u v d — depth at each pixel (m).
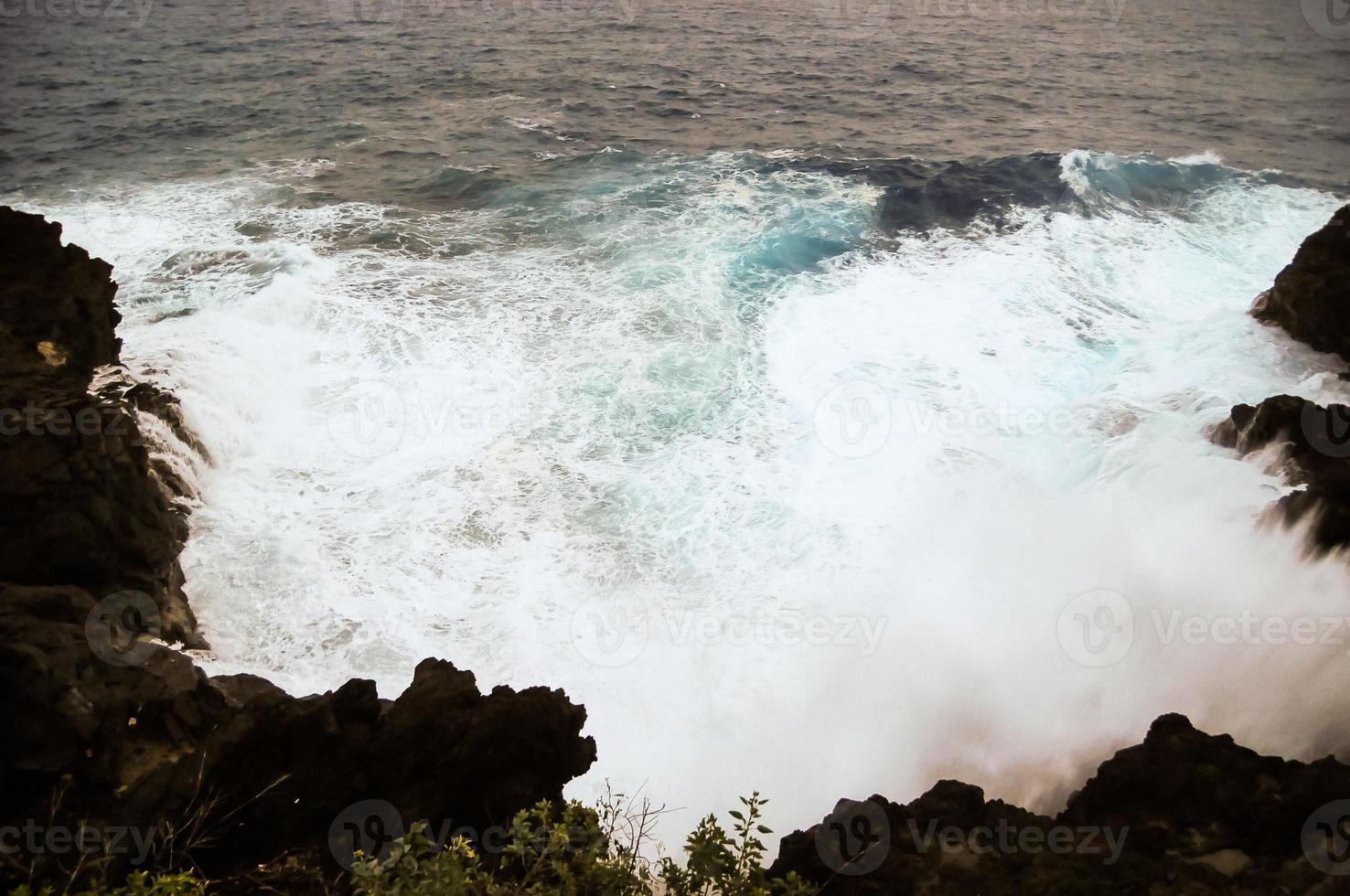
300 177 29.20
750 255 23.72
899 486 16.16
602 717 12.62
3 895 7.79
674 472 16.69
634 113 36.72
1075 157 29.61
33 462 12.07
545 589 14.42
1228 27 56.16
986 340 20.39
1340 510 12.73
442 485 16.36
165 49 46.66
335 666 13.09
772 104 38.56
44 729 9.28
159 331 19.38
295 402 18.28
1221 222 26.47
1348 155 32.97
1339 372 17.91
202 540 14.97
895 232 25.48
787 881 7.23
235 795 8.86
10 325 14.79
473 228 25.61
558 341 20.20
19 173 29.31
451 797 8.95
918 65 45.88
